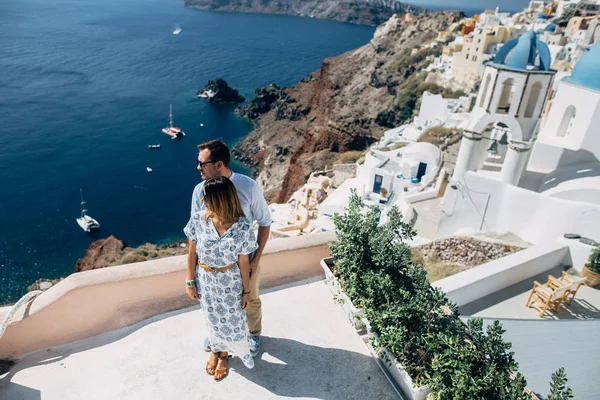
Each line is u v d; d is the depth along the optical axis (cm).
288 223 2916
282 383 388
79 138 7194
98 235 4681
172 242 4669
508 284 1155
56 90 9794
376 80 8625
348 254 451
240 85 12012
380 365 411
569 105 1655
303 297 499
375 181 2984
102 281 409
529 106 1577
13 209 5009
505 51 1620
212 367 393
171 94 10450
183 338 429
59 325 409
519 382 308
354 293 446
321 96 9112
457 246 1509
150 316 453
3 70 11194
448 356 345
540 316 1052
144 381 382
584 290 1147
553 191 1499
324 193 3672
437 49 8481
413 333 382
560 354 607
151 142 7344
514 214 1523
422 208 2469
